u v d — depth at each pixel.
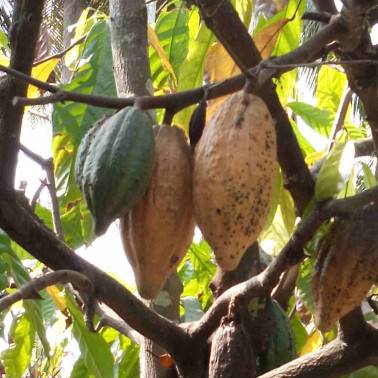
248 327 1.65
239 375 1.51
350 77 1.49
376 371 1.85
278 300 1.86
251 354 1.53
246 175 1.26
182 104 1.34
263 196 1.27
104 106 1.33
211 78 1.70
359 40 1.44
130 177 1.27
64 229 2.15
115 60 1.95
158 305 1.89
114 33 1.96
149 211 1.29
